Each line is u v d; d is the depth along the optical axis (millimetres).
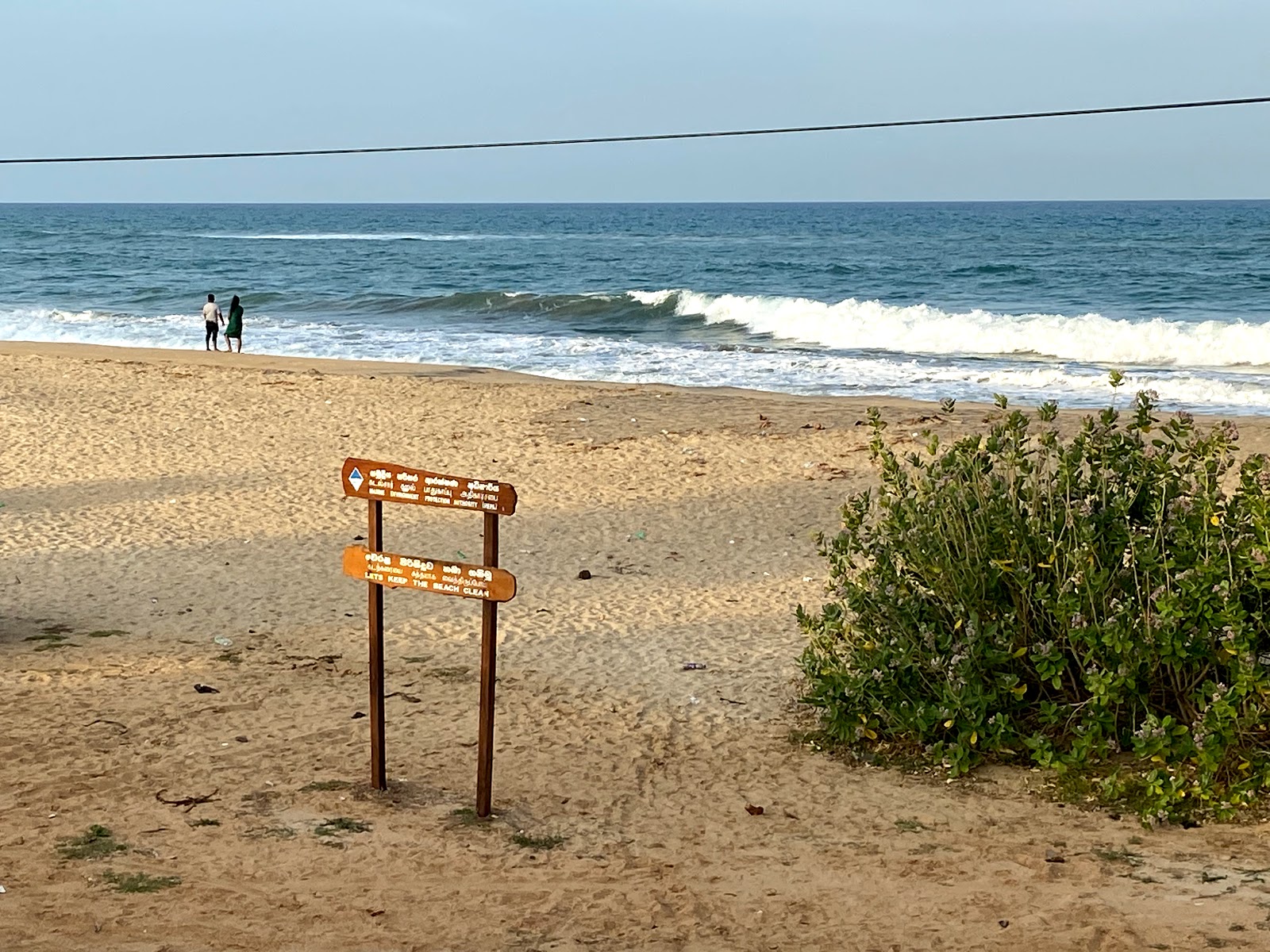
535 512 14750
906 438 18031
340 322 39875
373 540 6961
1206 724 6898
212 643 10242
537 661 9906
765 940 5477
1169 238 95250
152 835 6586
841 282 54500
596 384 23938
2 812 6844
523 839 6691
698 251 87062
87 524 14062
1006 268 60219
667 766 7879
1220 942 5270
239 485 15914
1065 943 5336
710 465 16844
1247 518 7445
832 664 8344
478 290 54062
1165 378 25141
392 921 5625
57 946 5250
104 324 39062
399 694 9102
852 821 6984
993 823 6902
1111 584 7516
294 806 7055
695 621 10938
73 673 9430
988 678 7883
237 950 5281
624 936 5516
